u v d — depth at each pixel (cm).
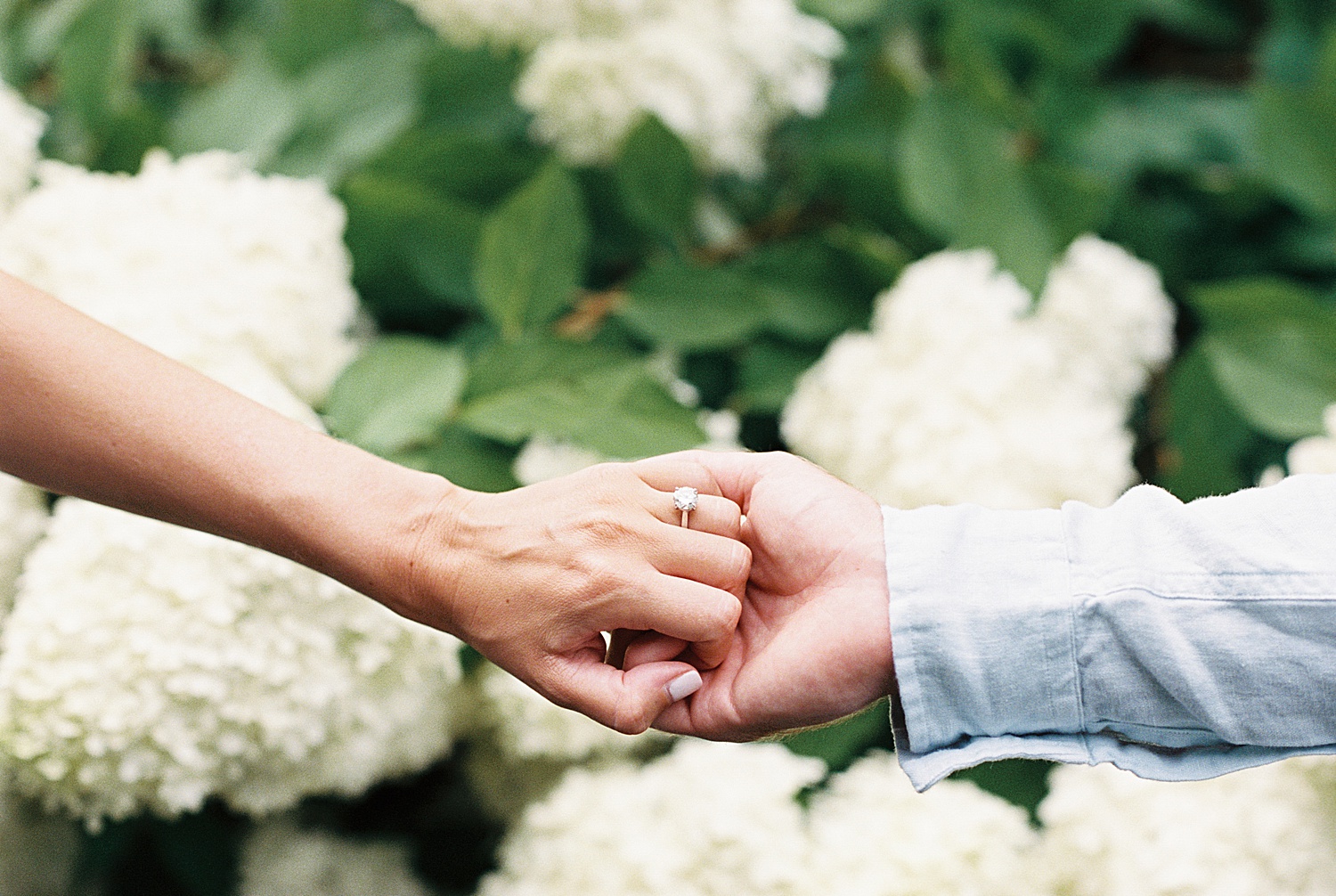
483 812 114
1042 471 104
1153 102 132
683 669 90
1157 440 122
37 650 93
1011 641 88
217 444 87
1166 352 115
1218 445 117
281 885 108
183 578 94
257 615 94
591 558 88
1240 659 86
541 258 112
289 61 120
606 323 118
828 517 92
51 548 95
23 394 86
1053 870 101
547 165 110
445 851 114
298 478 88
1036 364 108
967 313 110
